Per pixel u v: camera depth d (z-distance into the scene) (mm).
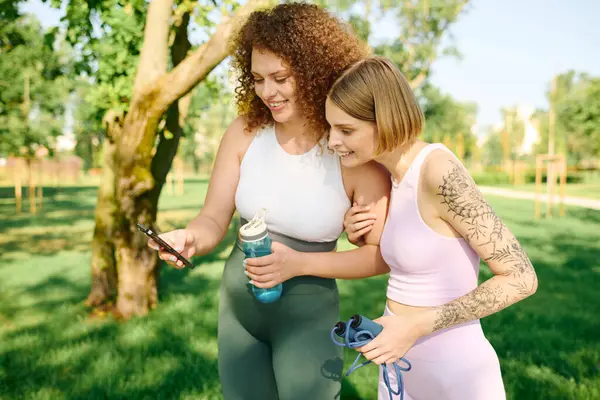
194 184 36281
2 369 3936
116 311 5359
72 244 10422
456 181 1575
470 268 1687
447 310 1558
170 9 4652
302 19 1749
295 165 1860
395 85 1567
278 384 1936
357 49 1852
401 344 1536
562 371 3762
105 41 5590
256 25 1769
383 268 1905
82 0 5383
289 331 1906
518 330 4691
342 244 10352
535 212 16297
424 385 1749
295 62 1715
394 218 1729
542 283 6625
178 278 7102
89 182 41031
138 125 4801
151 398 3387
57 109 20938
